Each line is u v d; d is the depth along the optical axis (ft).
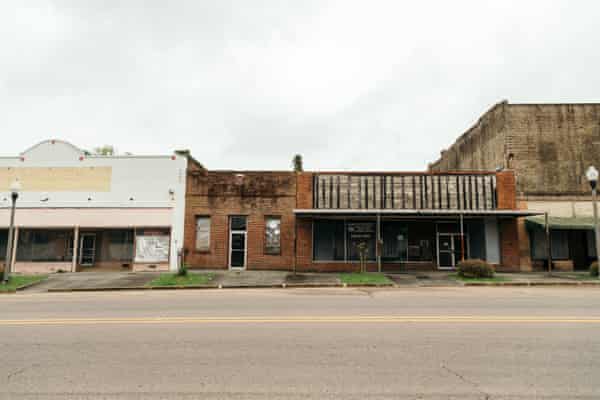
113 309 33.94
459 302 36.11
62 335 23.75
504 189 70.85
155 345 21.18
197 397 14.35
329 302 36.78
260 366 17.63
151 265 71.61
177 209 72.49
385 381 15.79
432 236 70.59
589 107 75.51
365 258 69.26
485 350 19.86
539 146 74.84
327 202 71.41
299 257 69.97
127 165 74.23
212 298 41.29
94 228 73.20
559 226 67.41
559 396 14.37
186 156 74.79
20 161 75.15
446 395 14.46
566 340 21.74
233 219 72.33
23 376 16.63
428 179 71.61
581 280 54.70
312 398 14.23
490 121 82.12
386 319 27.63
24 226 73.20
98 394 14.71
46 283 57.11
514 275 61.52
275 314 30.12
